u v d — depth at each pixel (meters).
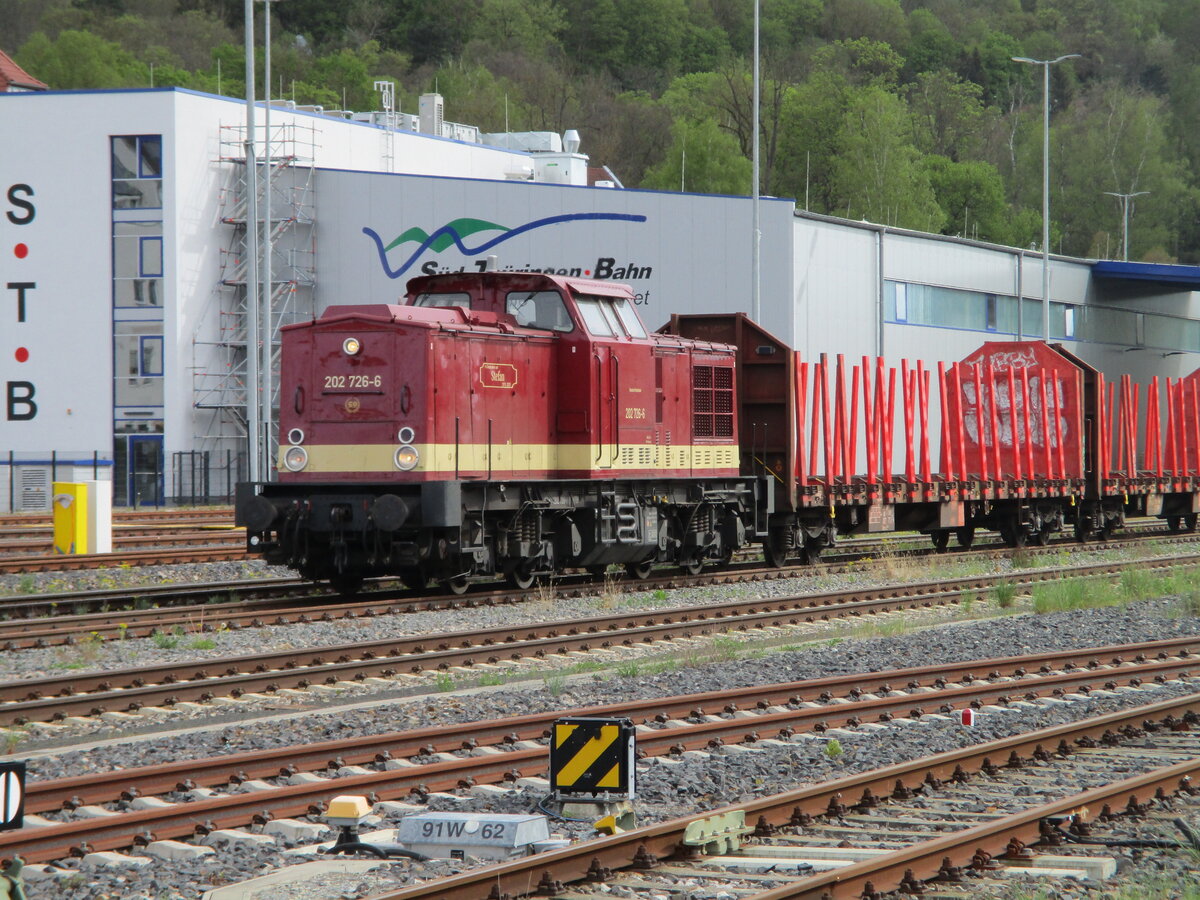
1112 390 57.06
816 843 13.52
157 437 78.75
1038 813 13.74
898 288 79.25
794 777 16.45
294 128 81.62
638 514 35.38
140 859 12.83
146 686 21.23
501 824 13.07
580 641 26.12
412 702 20.84
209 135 80.06
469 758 16.41
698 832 13.16
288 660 23.20
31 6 186.12
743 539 39.78
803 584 37.50
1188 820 14.41
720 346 39.44
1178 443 61.19
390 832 13.78
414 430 30.30
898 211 147.00
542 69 190.12
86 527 43.50
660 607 32.00
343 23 198.38
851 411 45.44
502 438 32.28
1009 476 51.62
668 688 22.17
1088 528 56.19
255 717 20.06
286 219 79.62
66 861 12.77
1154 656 26.14
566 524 34.09
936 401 82.38
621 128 184.25
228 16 197.12
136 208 78.62
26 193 79.19
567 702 20.91
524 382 33.03
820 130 167.38
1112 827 14.13
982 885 12.24
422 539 30.50
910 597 34.09
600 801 14.41
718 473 38.97
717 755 17.62
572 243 75.69
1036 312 91.44
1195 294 111.25
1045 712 20.66
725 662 25.16
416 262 79.12
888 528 46.38
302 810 14.41
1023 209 184.38
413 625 28.08
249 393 53.72
